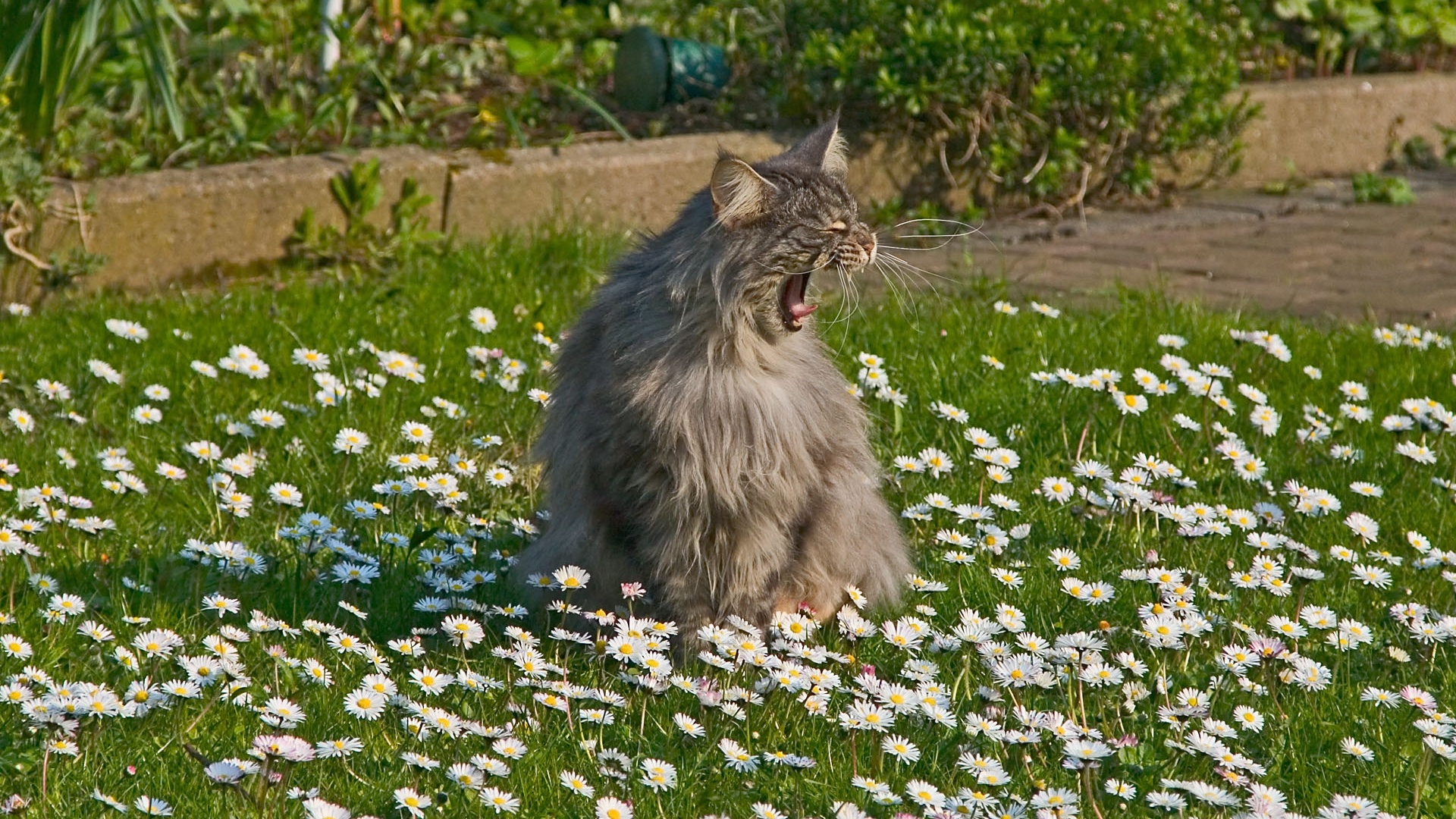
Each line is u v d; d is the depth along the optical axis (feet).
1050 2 61.87
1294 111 70.74
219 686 22.49
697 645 25.75
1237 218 63.05
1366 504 33.09
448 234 52.24
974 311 44.86
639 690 23.35
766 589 25.75
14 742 20.68
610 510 25.31
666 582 25.53
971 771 20.97
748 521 25.04
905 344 41.47
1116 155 64.59
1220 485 33.60
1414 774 22.39
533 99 60.23
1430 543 31.35
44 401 35.42
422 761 19.95
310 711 22.95
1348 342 43.11
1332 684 24.59
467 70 62.49
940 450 35.09
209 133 52.95
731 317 24.61
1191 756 22.41
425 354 39.96
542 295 45.47
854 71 59.21
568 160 54.39
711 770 21.63
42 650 24.02
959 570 27.89
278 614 26.32
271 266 49.34
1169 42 63.10
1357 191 66.80
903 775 21.93
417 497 31.07
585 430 25.31
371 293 45.65
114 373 35.09
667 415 24.38
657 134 59.57
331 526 28.63
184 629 25.18
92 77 53.31
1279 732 23.30
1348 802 20.12
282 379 38.70
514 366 37.01
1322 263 55.52
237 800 19.98
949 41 58.34
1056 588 28.43
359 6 63.52
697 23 69.51
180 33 55.98
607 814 19.52
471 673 22.86
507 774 20.17
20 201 45.03
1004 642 25.57
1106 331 43.06
